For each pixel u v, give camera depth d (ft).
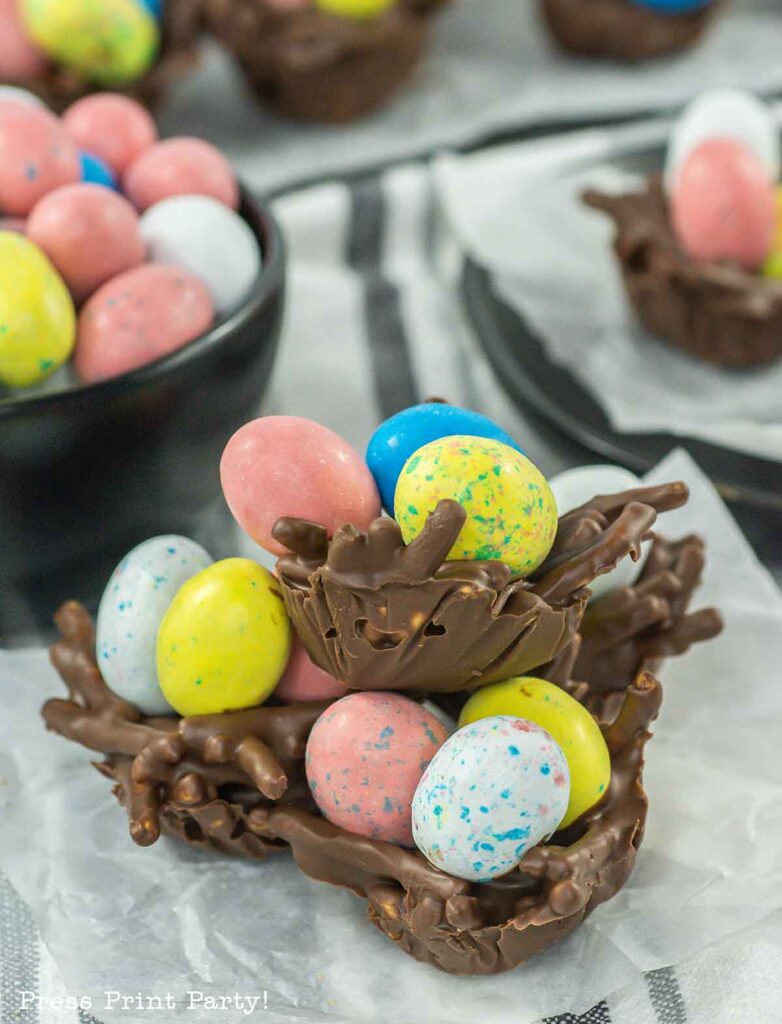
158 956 0.87
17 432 0.95
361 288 1.42
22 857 0.92
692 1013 0.85
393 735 0.84
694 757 0.96
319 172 1.53
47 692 1.01
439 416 0.87
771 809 0.92
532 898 0.82
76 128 1.17
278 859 0.92
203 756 0.87
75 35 1.38
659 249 1.26
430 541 0.79
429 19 1.67
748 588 1.05
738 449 1.19
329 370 1.32
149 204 1.14
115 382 0.97
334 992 0.85
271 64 1.59
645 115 1.63
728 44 1.87
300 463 0.84
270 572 0.89
